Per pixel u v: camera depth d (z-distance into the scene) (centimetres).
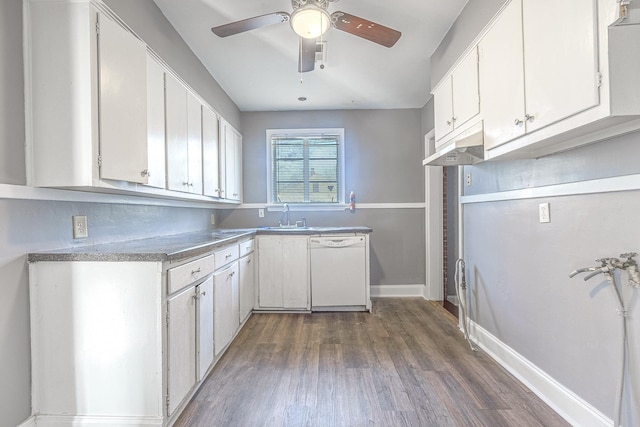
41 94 154
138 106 185
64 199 172
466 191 288
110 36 165
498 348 238
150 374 158
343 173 439
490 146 192
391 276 437
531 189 199
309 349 265
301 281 365
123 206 226
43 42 154
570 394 171
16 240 149
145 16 209
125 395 159
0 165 141
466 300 290
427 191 421
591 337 159
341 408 184
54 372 159
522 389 202
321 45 253
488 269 253
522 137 165
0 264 142
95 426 159
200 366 202
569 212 171
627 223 139
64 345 159
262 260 366
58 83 154
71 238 179
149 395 159
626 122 126
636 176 133
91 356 159
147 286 158
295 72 326
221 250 246
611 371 149
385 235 437
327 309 369
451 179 429
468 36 224
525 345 209
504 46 176
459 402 189
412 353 255
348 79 345
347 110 439
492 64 188
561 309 178
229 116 390
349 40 269
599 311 154
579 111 128
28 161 153
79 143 154
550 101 142
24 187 150
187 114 263
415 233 437
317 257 366
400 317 347
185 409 184
